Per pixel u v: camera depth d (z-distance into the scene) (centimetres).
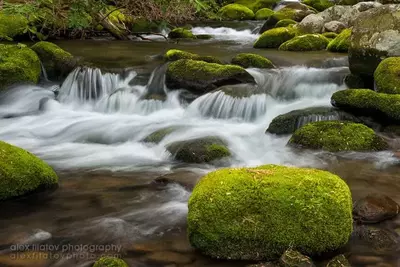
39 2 840
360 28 834
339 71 905
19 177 472
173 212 448
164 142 671
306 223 358
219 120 792
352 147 623
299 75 900
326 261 360
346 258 361
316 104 815
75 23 870
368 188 509
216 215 360
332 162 591
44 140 724
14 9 819
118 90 899
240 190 367
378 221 417
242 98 796
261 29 1572
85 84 938
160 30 1529
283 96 866
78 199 478
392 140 657
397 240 389
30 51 980
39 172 490
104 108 892
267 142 684
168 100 860
